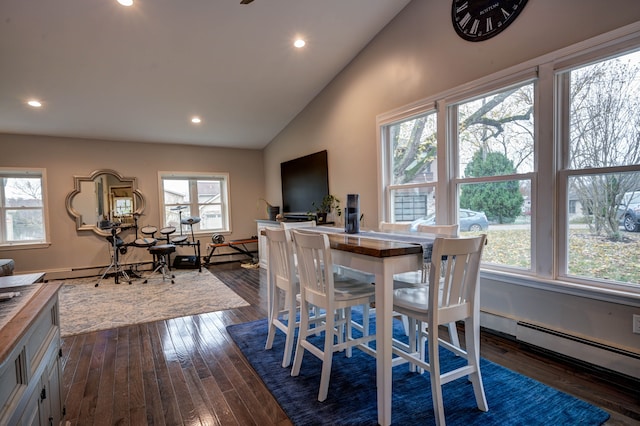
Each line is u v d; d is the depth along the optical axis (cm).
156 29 327
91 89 418
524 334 260
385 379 170
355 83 425
